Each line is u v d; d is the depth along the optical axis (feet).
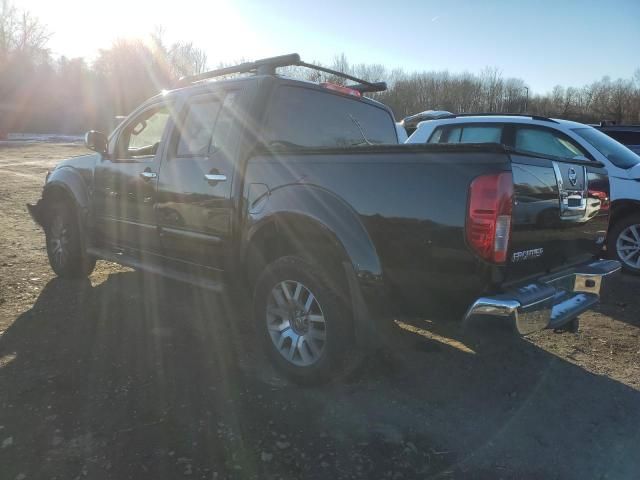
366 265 10.05
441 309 9.61
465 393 11.34
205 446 9.07
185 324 14.80
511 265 9.35
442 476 8.52
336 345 10.68
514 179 9.01
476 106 234.79
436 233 9.24
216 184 12.69
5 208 33.58
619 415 10.57
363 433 9.67
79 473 8.27
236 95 13.03
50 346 12.93
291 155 11.39
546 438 9.70
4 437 9.15
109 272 19.85
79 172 17.61
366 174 10.14
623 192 21.02
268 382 11.59
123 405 10.30
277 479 8.29
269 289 11.76
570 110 237.66
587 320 16.19
